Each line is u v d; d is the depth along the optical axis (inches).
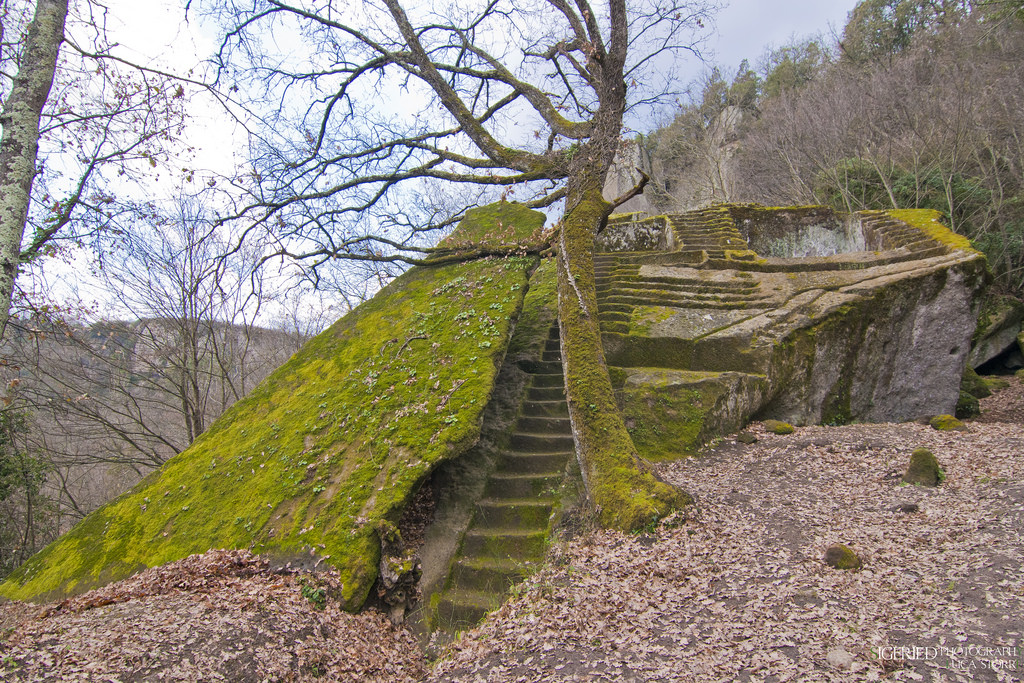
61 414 518.9
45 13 184.5
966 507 221.9
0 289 161.3
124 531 287.3
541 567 230.4
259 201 374.9
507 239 405.1
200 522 269.4
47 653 163.8
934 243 435.8
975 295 390.0
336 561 223.5
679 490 239.3
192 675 156.4
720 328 380.8
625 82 363.9
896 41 973.8
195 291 584.4
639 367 383.2
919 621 153.9
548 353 406.0
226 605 198.5
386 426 281.4
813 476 275.7
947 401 395.2
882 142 735.7
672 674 146.9
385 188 418.6
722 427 340.2
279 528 246.8
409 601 229.8
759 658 146.7
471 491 289.0
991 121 652.7
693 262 470.3
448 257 405.1
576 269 309.6
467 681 168.2
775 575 188.7
